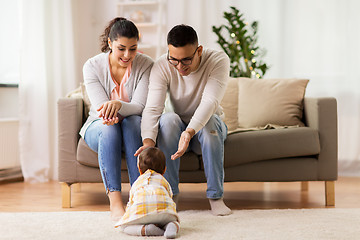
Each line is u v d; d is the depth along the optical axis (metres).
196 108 2.40
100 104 2.39
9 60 4.04
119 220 1.96
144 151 1.99
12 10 4.03
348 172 4.09
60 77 3.96
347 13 4.07
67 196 2.67
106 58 2.48
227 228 1.99
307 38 4.15
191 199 2.94
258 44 4.22
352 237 1.84
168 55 2.35
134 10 4.59
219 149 2.30
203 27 4.34
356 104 4.07
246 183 3.66
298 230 1.95
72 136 2.65
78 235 1.89
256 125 3.03
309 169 2.65
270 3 4.20
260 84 3.16
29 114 3.81
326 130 2.66
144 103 2.41
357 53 4.06
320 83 4.13
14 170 4.03
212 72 2.33
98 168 2.63
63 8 4.02
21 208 2.66
